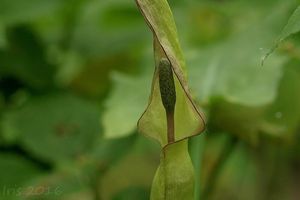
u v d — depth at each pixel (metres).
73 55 1.03
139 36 1.04
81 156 0.81
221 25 1.04
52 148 0.82
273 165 1.03
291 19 0.47
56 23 1.04
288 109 0.79
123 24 1.07
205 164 1.00
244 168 1.14
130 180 1.07
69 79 1.06
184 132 0.50
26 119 0.84
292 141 0.83
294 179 1.31
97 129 0.83
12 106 0.94
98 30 1.05
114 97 0.77
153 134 0.51
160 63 0.49
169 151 0.51
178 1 1.06
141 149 1.14
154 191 0.51
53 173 0.79
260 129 0.78
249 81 0.75
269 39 0.81
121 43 1.03
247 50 0.79
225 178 1.20
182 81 0.48
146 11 0.48
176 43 0.49
